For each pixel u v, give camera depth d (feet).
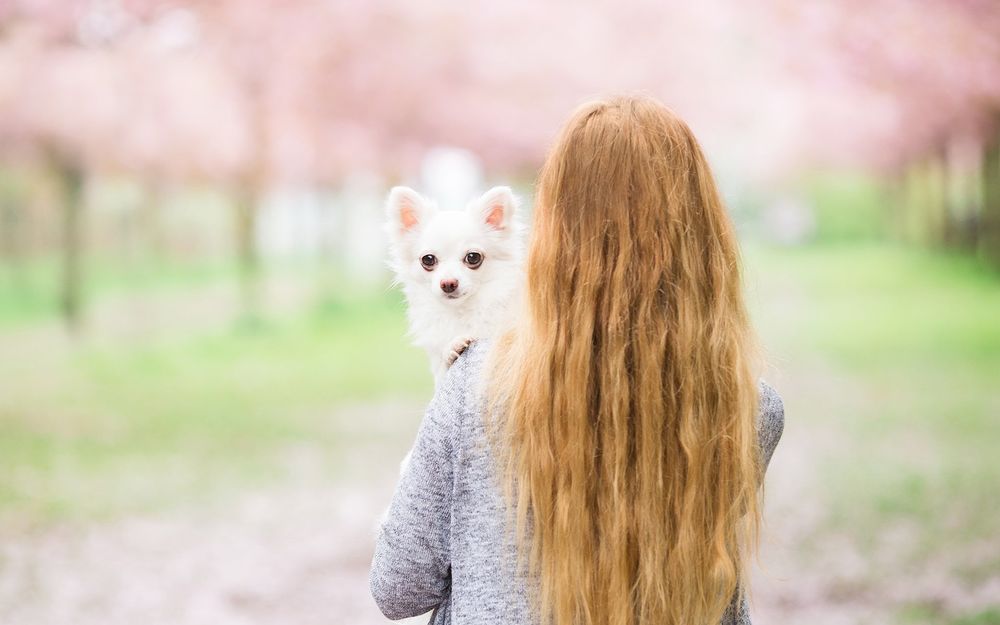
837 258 121.29
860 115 77.56
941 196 98.37
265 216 78.23
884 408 35.09
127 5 48.21
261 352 53.52
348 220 85.46
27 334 55.93
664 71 56.85
